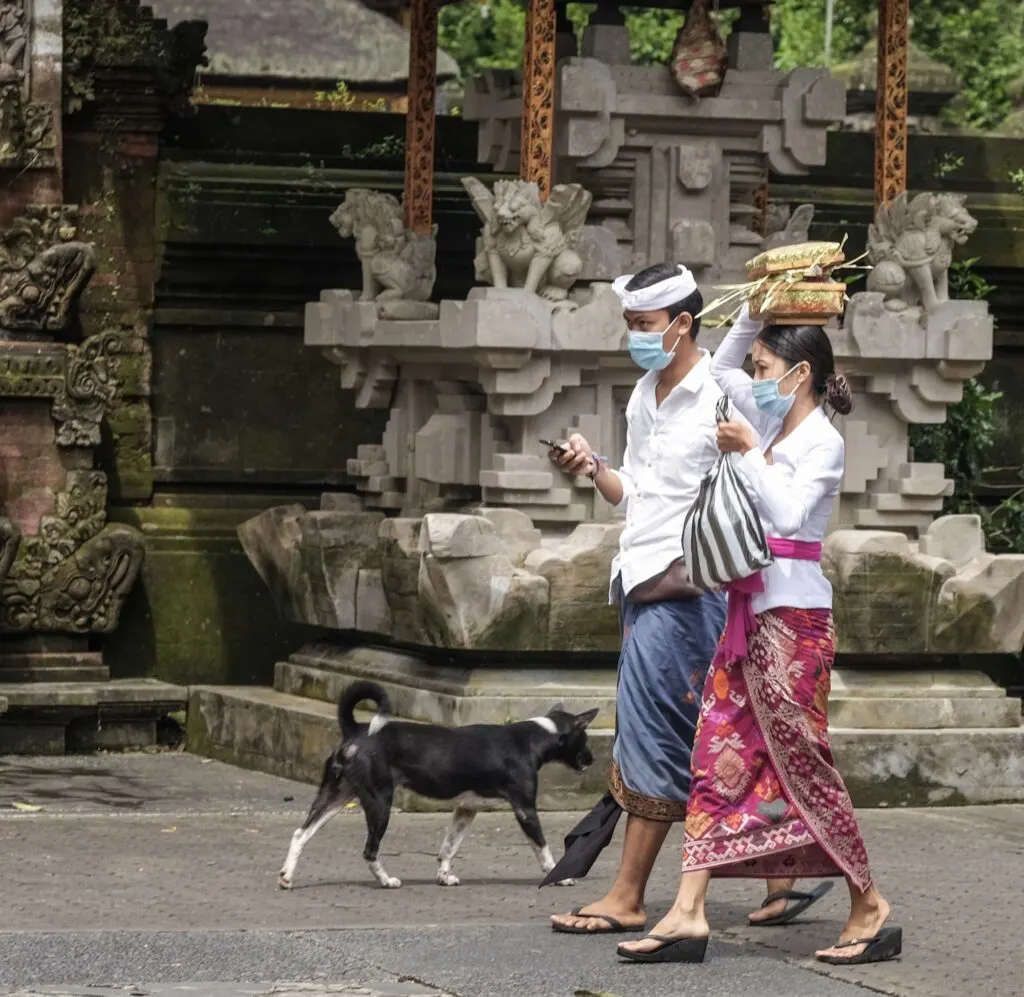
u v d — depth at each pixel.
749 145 17.53
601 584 15.90
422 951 11.02
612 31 17.31
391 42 36.75
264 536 18.62
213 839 14.51
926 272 16.86
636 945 10.93
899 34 17.48
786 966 10.98
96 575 19.20
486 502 16.53
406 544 16.55
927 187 21.97
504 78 18.34
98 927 11.53
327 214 20.05
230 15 36.22
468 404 17.19
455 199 20.42
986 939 11.65
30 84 19.20
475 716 15.66
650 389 12.08
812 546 11.24
